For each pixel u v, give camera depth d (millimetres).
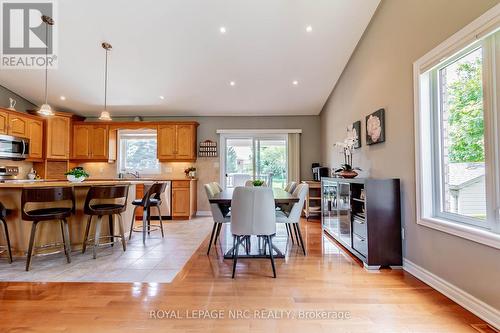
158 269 2713
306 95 5395
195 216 6070
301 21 3420
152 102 5645
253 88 5098
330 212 4082
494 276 1703
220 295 2137
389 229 2729
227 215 3477
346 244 3359
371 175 3453
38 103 5621
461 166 2111
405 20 2658
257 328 1690
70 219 3342
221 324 1733
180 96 5391
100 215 3154
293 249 3416
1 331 1655
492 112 1782
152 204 4082
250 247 3537
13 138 4770
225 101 5629
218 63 4305
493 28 1674
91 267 2770
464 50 1953
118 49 3953
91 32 3617
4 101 4977
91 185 3258
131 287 2285
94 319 1788
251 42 3809
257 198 2615
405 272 2617
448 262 2096
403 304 1984
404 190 2689
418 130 2439
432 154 2387
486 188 1836
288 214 3432
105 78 4641
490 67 1785
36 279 2455
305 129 6332
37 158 5387
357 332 1649
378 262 2709
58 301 2033
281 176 6367
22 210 2713
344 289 2240
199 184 6285
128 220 4137
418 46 2459
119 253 3256
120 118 6359
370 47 3436
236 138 6391
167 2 3139
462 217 2074
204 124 6359
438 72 2344
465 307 1916
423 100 2412
